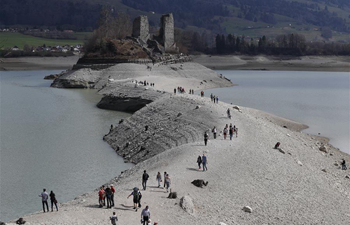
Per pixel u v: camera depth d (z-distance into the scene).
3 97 142.88
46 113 113.19
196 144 65.38
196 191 46.91
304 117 112.00
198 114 87.31
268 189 49.38
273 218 42.16
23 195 56.03
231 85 196.88
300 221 42.06
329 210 45.69
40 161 70.81
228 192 47.31
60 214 39.28
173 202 43.66
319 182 54.31
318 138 88.50
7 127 95.25
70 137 87.25
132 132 86.94
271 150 64.19
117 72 184.38
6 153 75.00
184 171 53.09
